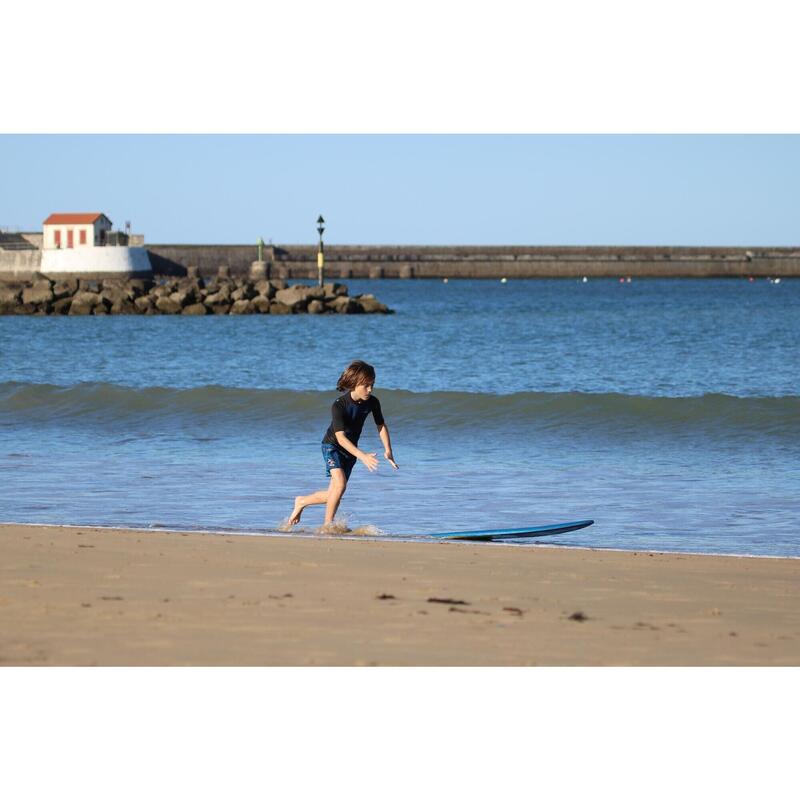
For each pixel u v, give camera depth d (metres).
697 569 14.95
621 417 37.19
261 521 20.33
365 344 83.75
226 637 9.98
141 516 20.72
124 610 10.88
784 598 12.84
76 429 36.88
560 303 161.75
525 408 39.19
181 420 38.94
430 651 9.76
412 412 39.25
